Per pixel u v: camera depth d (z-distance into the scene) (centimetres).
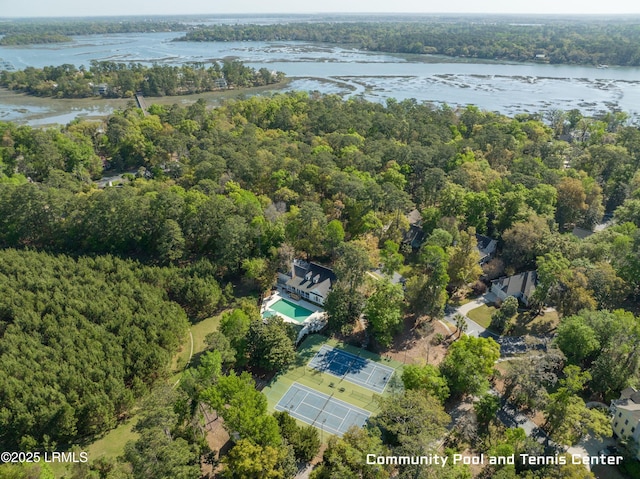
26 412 6806
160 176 15588
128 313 8944
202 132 18975
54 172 14538
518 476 5947
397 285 8975
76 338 8244
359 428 6825
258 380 8150
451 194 12394
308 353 8825
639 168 15625
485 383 7350
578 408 6581
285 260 10738
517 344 9094
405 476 5659
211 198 11781
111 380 7419
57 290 9356
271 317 8856
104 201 11319
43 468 6053
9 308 8869
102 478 5975
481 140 17500
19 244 11662
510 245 11344
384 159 15862
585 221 13438
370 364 8562
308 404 7644
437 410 6347
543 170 14575
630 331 7688
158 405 6228
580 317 8281
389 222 12306
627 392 7350
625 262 10012
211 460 6519
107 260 10669
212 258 11638
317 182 13662
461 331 9319
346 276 9369
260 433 6241
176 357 8844
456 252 10619
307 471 6456
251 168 14338
